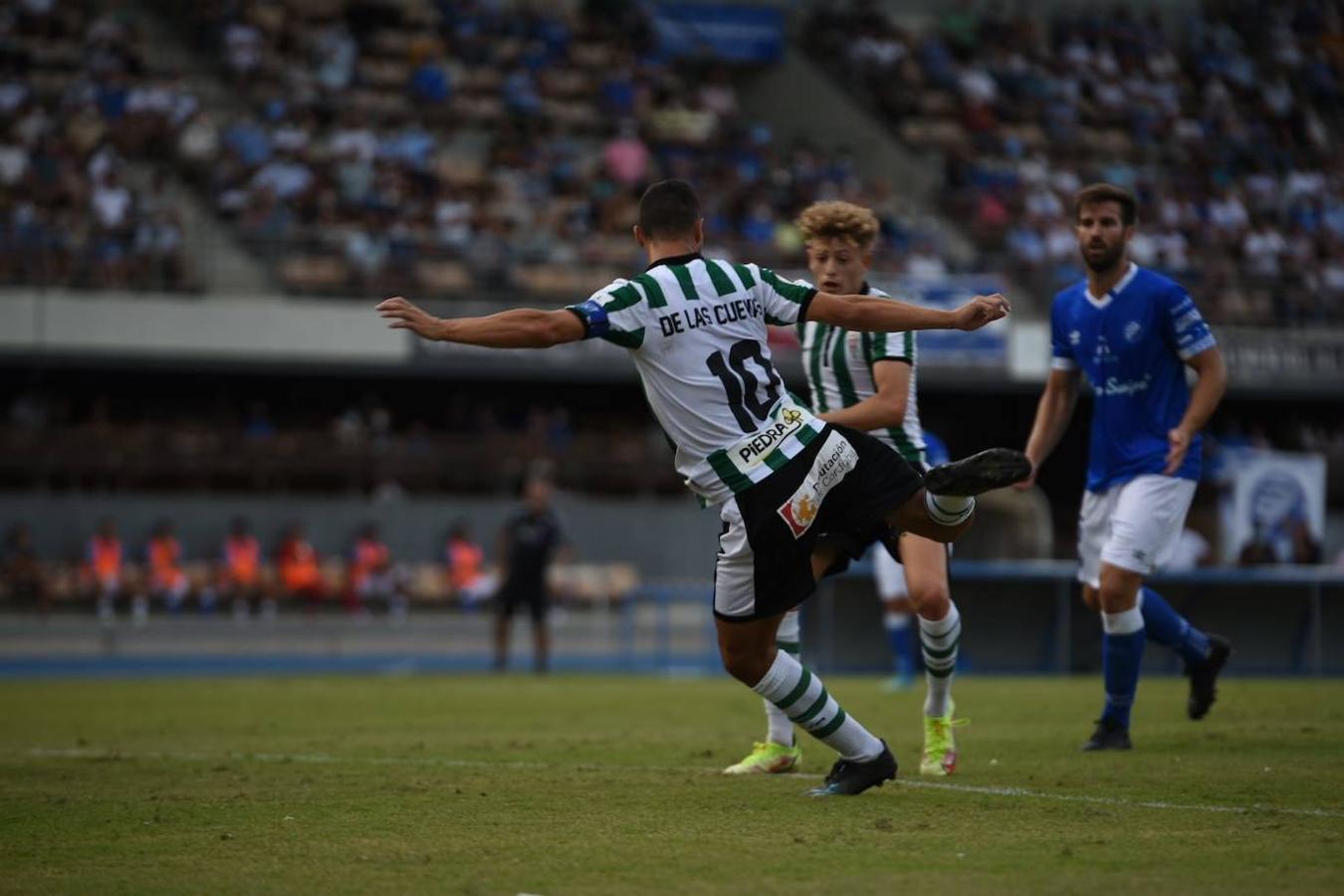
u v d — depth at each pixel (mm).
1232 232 104500
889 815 18516
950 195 103062
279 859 16016
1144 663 58000
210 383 90062
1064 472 95188
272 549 82312
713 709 39469
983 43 116438
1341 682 50406
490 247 88750
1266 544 62156
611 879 14672
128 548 80500
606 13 111625
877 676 57938
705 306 18422
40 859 16203
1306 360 91688
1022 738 29016
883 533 21047
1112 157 111750
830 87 112938
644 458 88625
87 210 85812
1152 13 121562
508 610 62750
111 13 98562
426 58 101625
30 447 80125
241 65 97750
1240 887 14070
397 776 23500
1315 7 123125
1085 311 26406
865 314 18391
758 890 14086
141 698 45500
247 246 86875
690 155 102812
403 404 93188
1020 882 14352
